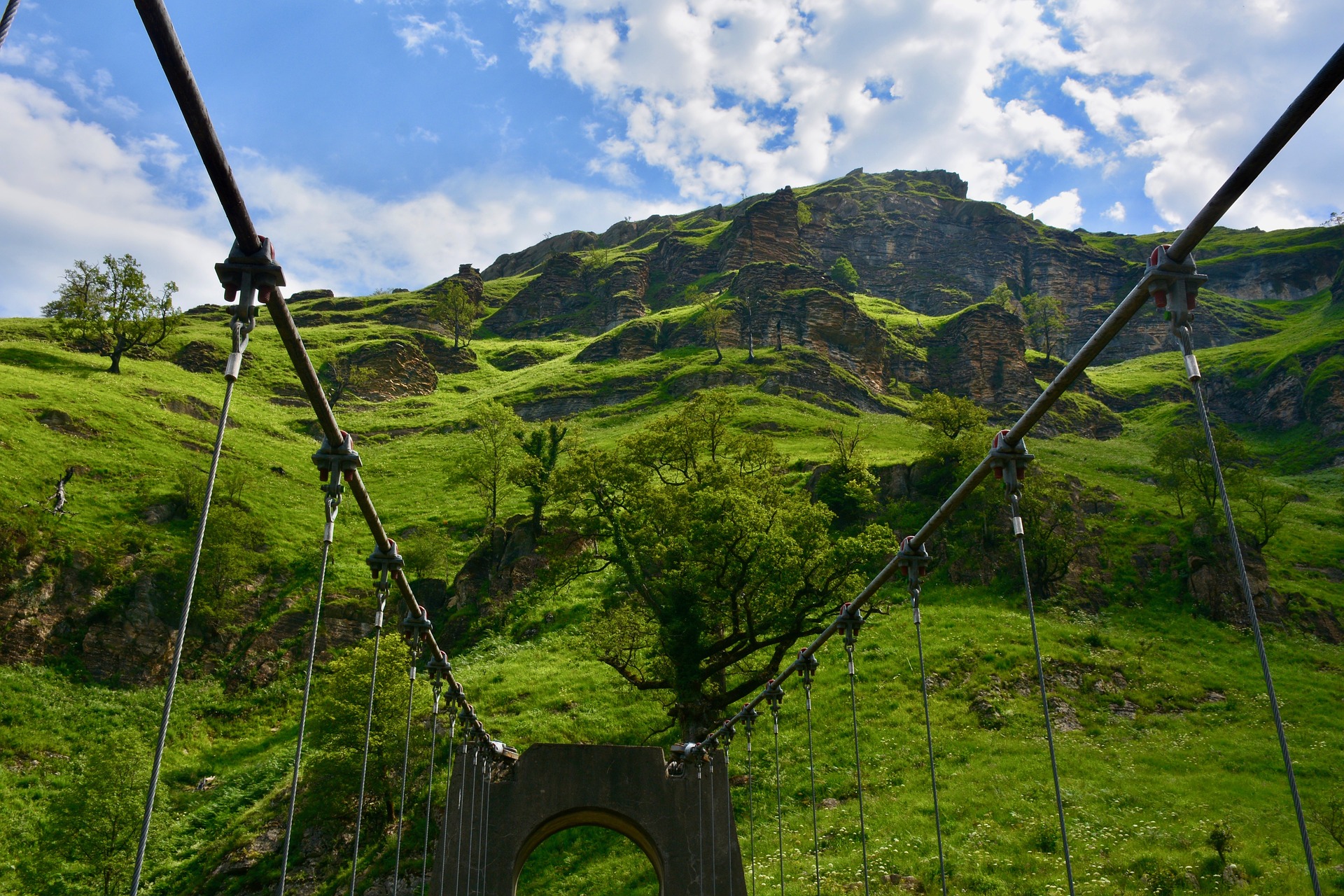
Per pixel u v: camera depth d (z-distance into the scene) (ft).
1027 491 173.37
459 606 175.83
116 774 104.32
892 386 448.24
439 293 631.97
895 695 124.06
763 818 97.14
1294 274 643.45
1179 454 197.67
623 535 126.11
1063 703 122.83
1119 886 74.13
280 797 109.19
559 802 66.49
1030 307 582.76
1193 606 159.63
